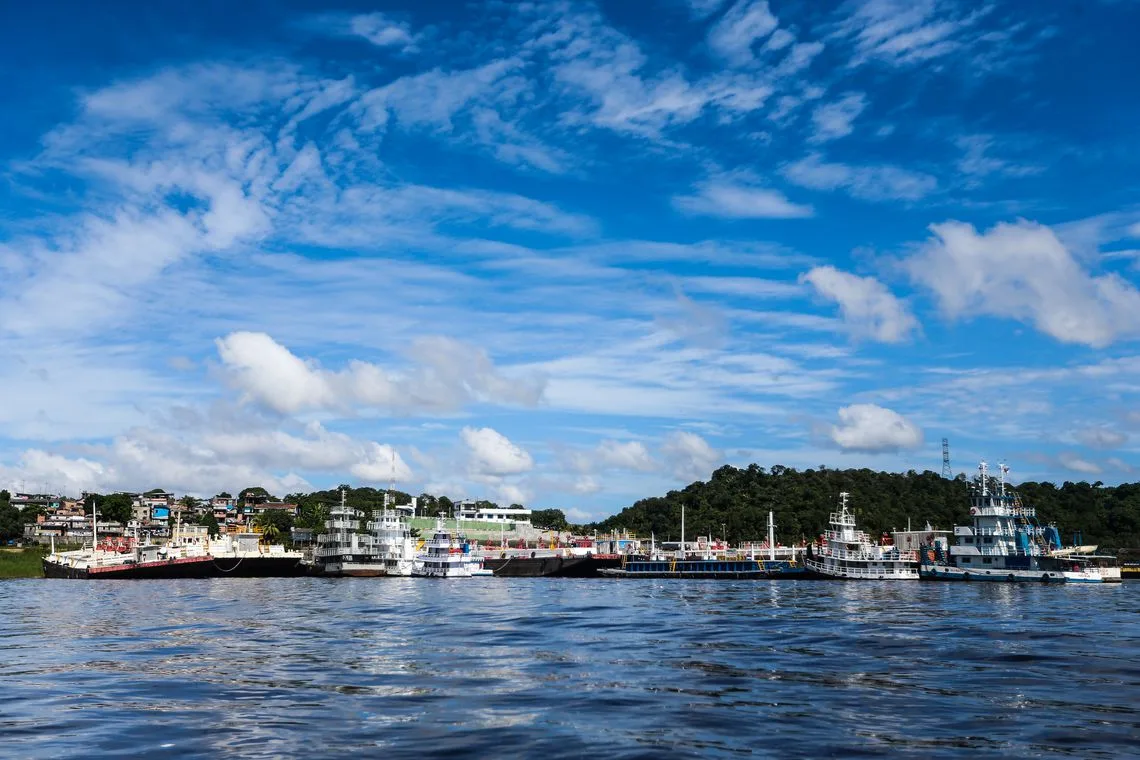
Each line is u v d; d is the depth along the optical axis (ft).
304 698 147.33
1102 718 130.62
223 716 132.46
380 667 183.32
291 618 303.68
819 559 646.74
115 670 180.34
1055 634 241.96
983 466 602.03
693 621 286.66
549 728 123.85
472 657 198.70
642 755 109.09
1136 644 218.38
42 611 342.64
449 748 112.68
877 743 115.55
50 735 120.47
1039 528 611.88
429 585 563.89
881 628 260.21
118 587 540.52
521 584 580.71
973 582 580.71
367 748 112.88
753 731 122.01
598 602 389.60
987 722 127.85
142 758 108.58
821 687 157.28
